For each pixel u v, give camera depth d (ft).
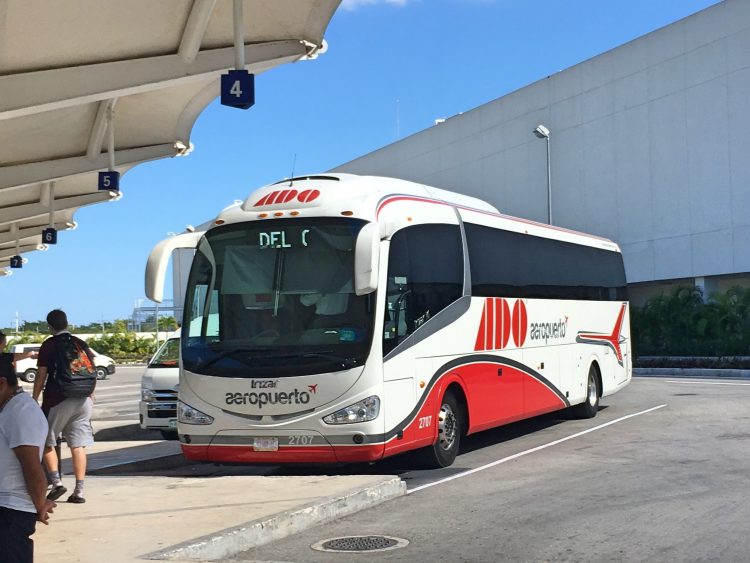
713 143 120.98
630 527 26.12
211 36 40.14
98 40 37.14
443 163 173.58
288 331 34.09
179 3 35.40
